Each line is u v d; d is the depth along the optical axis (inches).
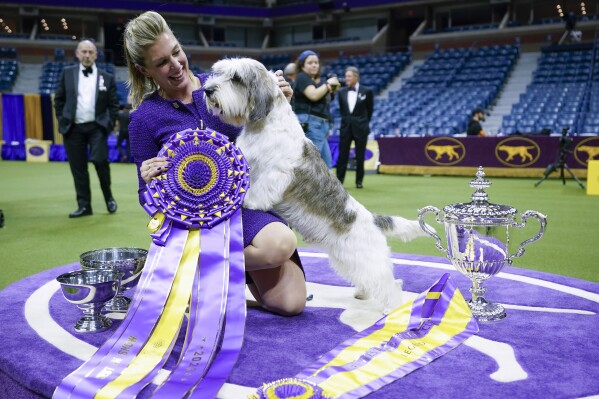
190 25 1116.5
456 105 671.1
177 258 101.6
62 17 1047.0
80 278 108.1
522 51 842.8
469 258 109.4
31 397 83.5
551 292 126.1
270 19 1125.7
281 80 115.8
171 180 105.3
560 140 392.5
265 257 105.1
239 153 106.3
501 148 452.4
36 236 212.5
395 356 88.9
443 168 475.8
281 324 107.3
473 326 102.3
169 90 113.2
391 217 112.4
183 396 75.2
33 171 531.8
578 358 89.4
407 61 903.1
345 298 124.0
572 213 266.4
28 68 949.2
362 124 366.9
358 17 1064.2
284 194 105.0
